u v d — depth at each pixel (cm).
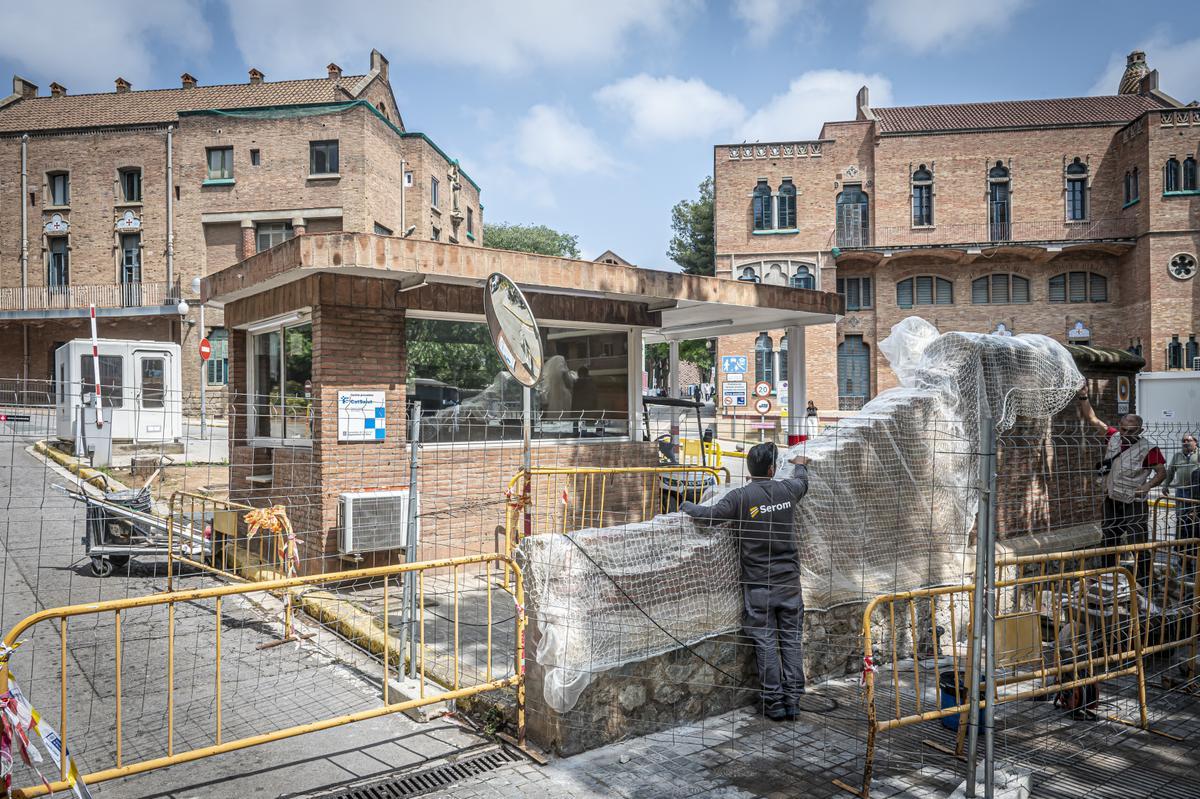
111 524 802
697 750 443
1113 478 724
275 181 2958
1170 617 591
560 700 429
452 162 3634
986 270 3219
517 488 896
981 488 386
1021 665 518
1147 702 531
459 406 901
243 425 992
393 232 3145
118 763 344
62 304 3188
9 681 303
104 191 3166
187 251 3042
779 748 445
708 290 995
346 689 525
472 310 880
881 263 3238
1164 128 3005
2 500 1051
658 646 472
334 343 786
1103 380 860
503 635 616
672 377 1418
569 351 1001
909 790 396
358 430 797
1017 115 3531
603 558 463
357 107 2916
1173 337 2978
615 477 992
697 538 504
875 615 589
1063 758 443
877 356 3259
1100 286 3209
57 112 3347
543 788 395
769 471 517
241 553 853
